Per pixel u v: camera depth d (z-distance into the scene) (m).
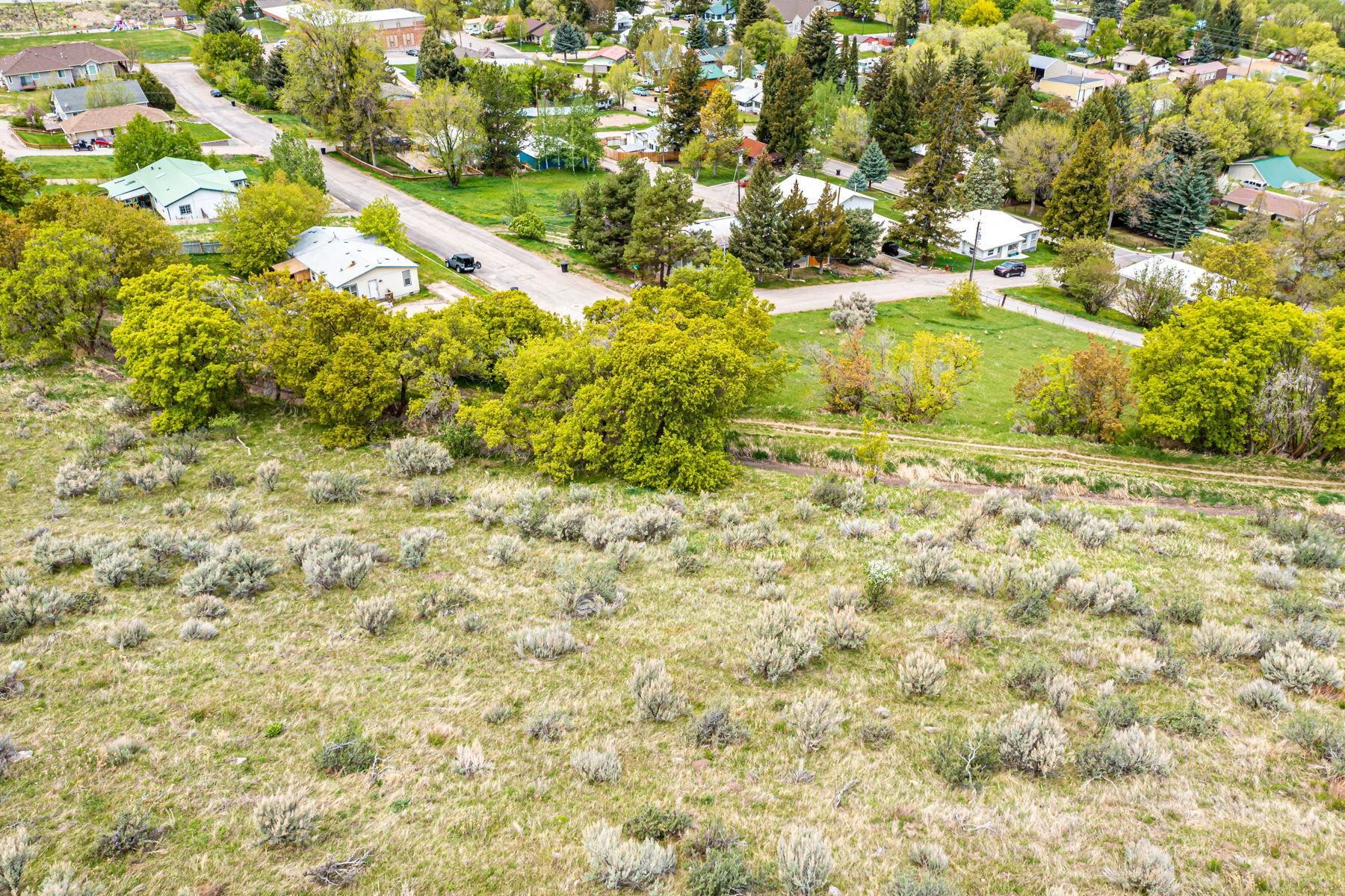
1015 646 20.80
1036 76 164.75
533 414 39.69
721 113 107.94
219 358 40.88
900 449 40.00
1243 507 34.25
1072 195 92.38
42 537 27.67
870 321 68.31
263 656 20.38
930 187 84.88
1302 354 39.31
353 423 40.50
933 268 87.38
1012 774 15.70
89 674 19.20
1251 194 110.50
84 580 24.97
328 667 19.97
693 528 30.75
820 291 77.31
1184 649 20.64
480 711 18.14
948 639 21.06
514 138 104.38
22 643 20.55
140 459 36.97
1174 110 128.88
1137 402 43.78
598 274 73.25
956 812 14.52
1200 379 38.88
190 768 15.80
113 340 40.91
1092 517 29.83
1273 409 38.78
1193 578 25.38
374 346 41.19
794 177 95.25
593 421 37.03
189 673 19.44
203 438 39.81
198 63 131.00
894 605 23.39
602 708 18.27
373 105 98.06
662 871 12.94
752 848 13.61
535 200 94.25
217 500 32.69
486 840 14.00
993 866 13.16
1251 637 20.20
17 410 40.91
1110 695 17.97
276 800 14.30
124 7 188.75
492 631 22.08
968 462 38.09
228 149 98.38
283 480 35.50
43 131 99.00
